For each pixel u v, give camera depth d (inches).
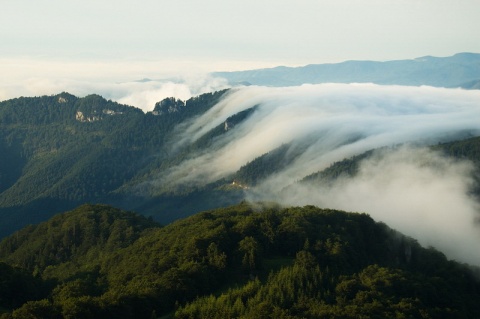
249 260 6801.2
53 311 5447.8
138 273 6934.1
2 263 6776.6
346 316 5693.9
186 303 6102.4
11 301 6333.7
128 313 5689.0
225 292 6392.7
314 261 6830.7
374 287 6407.5
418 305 6264.8
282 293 5954.7
